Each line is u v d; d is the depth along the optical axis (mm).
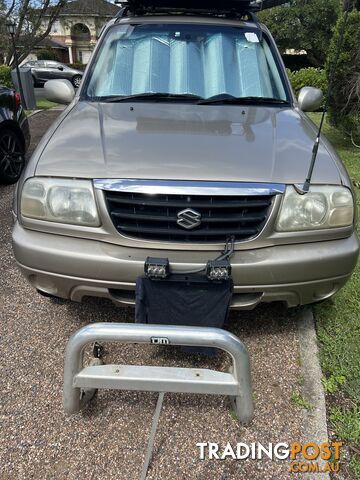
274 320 2697
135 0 3461
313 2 21422
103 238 2057
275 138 2336
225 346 1738
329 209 2090
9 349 2439
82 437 1936
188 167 2018
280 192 2008
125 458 1847
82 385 1844
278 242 2066
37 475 1770
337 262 2127
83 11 17938
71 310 2779
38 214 2117
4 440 1909
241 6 3531
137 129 2379
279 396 2148
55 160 2143
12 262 3406
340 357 2396
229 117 2609
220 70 3053
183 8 3594
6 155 5094
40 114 11234
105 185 1991
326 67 7188
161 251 2033
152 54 3115
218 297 1990
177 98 2879
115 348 2459
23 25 14016
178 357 2408
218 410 2086
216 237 2029
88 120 2535
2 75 13070
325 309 2811
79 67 30469
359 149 7316
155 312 2031
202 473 1796
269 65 3162
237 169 2031
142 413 2066
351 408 2082
